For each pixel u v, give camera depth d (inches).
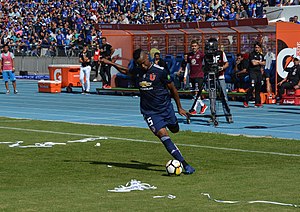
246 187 702.5
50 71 2561.5
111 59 2245.3
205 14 2755.9
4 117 1542.8
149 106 805.2
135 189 697.0
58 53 3137.3
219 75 1355.8
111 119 1501.0
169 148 797.9
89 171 826.8
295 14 2290.8
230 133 1219.2
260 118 1503.4
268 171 809.5
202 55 1531.7
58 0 3656.5
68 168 849.5
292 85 1851.6
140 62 796.0
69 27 3380.9
